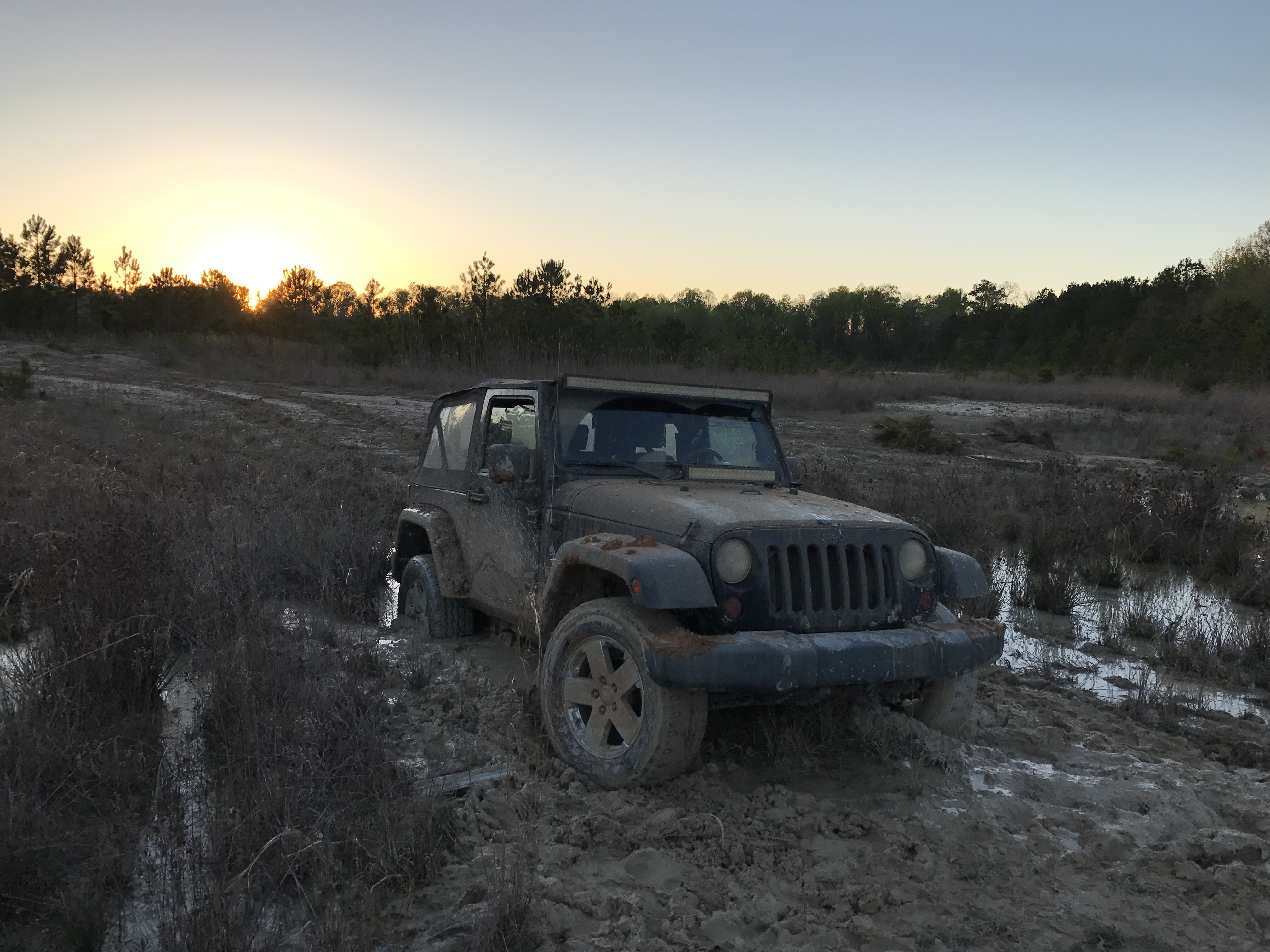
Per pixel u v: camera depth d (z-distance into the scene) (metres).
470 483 6.20
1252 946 3.27
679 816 3.96
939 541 10.21
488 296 35.78
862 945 3.23
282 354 36.22
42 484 8.36
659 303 139.62
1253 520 11.34
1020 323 90.06
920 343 122.44
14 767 3.79
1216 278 77.62
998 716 5.44
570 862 3.64
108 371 28.69
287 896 3.29
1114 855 3.89
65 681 4.54
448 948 3.04
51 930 3.05
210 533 7.09
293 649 5.23
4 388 19.12
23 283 46.69
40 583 5.36
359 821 3.66
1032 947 3.24
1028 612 8.23
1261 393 35.06
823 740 4.76
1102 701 5.89
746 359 41.47
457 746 4.58
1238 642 7.02
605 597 4.93
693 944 3.15
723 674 3.86
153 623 5.21
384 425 19.42
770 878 3.61
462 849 3.66
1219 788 4.59
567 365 32.66
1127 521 11.00
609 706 4.33
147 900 3.22
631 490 4.83
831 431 22.97
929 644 4.27
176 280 52.66
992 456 19.64
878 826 4.00
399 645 6.30
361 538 7.79
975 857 3.82
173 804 3.74
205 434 16.22
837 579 4.38
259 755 3.88
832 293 134.00
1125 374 49.91
